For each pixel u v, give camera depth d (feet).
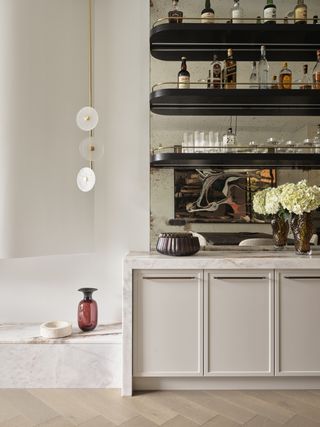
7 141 7.48
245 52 8.29
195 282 6.81
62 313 8.32
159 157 7.76
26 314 8.27
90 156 8.02
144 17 8.39
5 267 8.27
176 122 8.34
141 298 6.78
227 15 8.34
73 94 8.13
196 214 8.29
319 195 7.15
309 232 7.41
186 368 6.80
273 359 6.78
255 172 8.29
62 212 7.98
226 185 8.31
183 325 6.80
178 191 8.32
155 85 7.95
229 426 5.70
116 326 7.99
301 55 8.30
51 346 7.02
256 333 6.80
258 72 8.25
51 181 7.87
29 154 7.64
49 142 7.84
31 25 7.70
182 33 7.86
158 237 7.80
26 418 5.94
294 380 6.96
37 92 7.73
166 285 6.79
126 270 6.72
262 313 6.80
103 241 8.32
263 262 6.73
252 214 8.27
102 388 7.02
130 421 5.84
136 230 8.35
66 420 5.87
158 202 8.33
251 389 6.96
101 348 7.02
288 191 7.25
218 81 8.22
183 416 6.00
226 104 8.31
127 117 8.38
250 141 8.27
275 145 8.27
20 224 7.55
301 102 8.14
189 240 7.13
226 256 7.18
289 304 6.79
